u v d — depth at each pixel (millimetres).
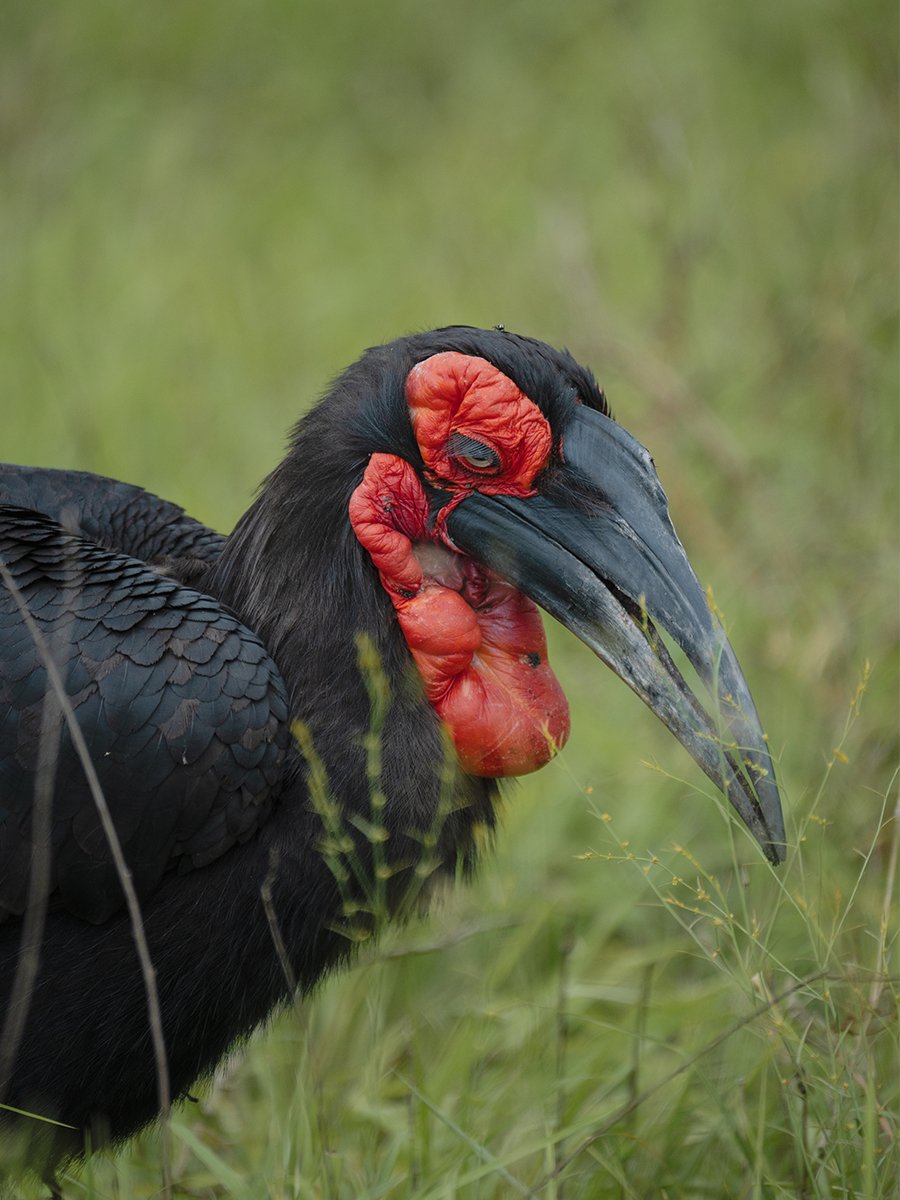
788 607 10430
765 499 11227
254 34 20938
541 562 6715
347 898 6582
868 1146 6113
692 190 15508
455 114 20000
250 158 18734
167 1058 6645
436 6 21625
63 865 6305
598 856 6875
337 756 6547
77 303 14797
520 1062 7719
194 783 6324
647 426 11758
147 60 20203
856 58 17531
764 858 6395
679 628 6504
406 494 6707
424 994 8539
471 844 6996
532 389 6699
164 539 7934
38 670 6328
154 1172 7480
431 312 15086
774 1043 6598
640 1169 7078
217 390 13930
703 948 6793
